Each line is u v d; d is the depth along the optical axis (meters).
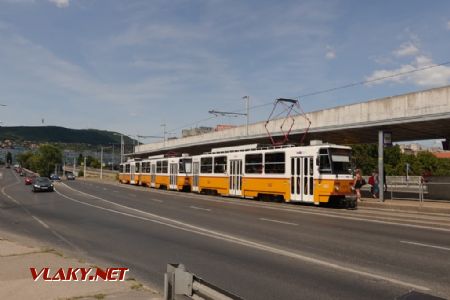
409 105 23.69
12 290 7.37
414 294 4.67
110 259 10.42
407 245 11.95
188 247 11.84
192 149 57.66
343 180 24.19
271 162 28.08
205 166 36.69
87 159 177.62
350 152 24.89
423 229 15.19
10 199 32.19
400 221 17.59
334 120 28.41
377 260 10.02
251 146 30.86
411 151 124.69
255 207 24.30
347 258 10.26
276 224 16.59
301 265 9.56
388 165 72.94
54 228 16.06
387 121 24.84
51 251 10.89
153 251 11.34
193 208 23.70
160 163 48.50
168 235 14.00
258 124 37.56
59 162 164.38
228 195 32.88
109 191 42.78
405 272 8.87
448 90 21.84
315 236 13.59
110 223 17.27
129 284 7.82
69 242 12.90
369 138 34.31
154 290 7.68
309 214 20.44
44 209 23.81
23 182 79.44
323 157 24.44
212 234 14.12
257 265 9.59
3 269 8.90
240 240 12.89
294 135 33.06
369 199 28.34
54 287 7.57
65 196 35.19
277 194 27.33
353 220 17.92
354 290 7.63
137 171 57.34
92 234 14.44
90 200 30.36
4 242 12.34
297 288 7.78
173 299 5.80
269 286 7.93
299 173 25.77
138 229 15.46
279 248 11.58
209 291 5.18
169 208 23.77
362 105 26.48
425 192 29.67
